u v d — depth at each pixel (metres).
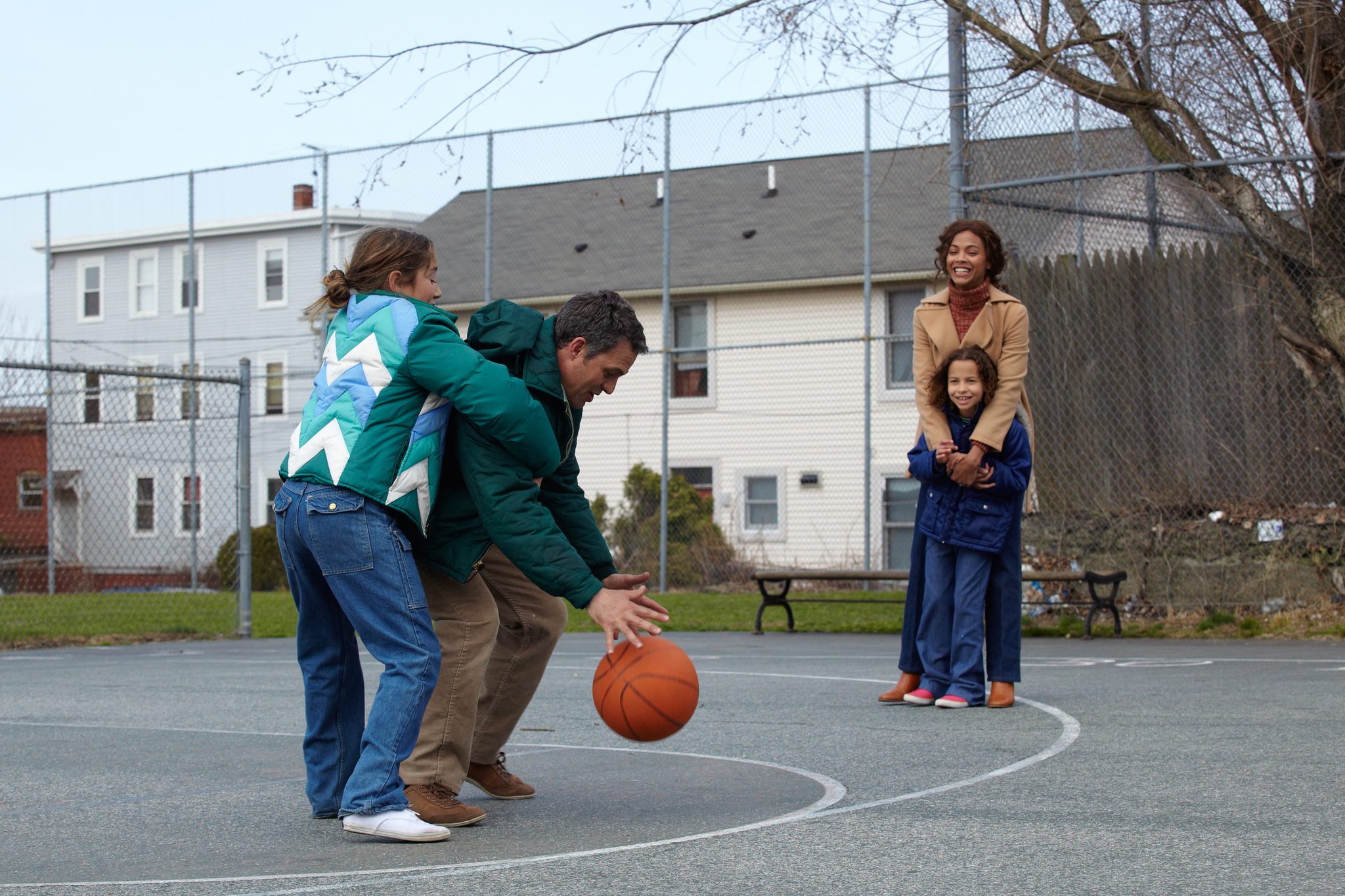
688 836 3.14
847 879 2.66
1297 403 9.89
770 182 22.67
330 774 3.55
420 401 3.23
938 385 5.69
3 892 2.71
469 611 3.43
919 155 12.20
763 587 11.14
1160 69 9.84
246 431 12.32
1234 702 5.52
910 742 4.67
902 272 20.02
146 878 2.84
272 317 26.08
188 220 17.64
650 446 21.70
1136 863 2.76
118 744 5.15
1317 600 9.70
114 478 24.78
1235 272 10.09
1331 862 2.75
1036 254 10.73
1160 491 10.32
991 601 5.69
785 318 21.08
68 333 27.42
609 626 3.22
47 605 16.27
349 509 3.16
